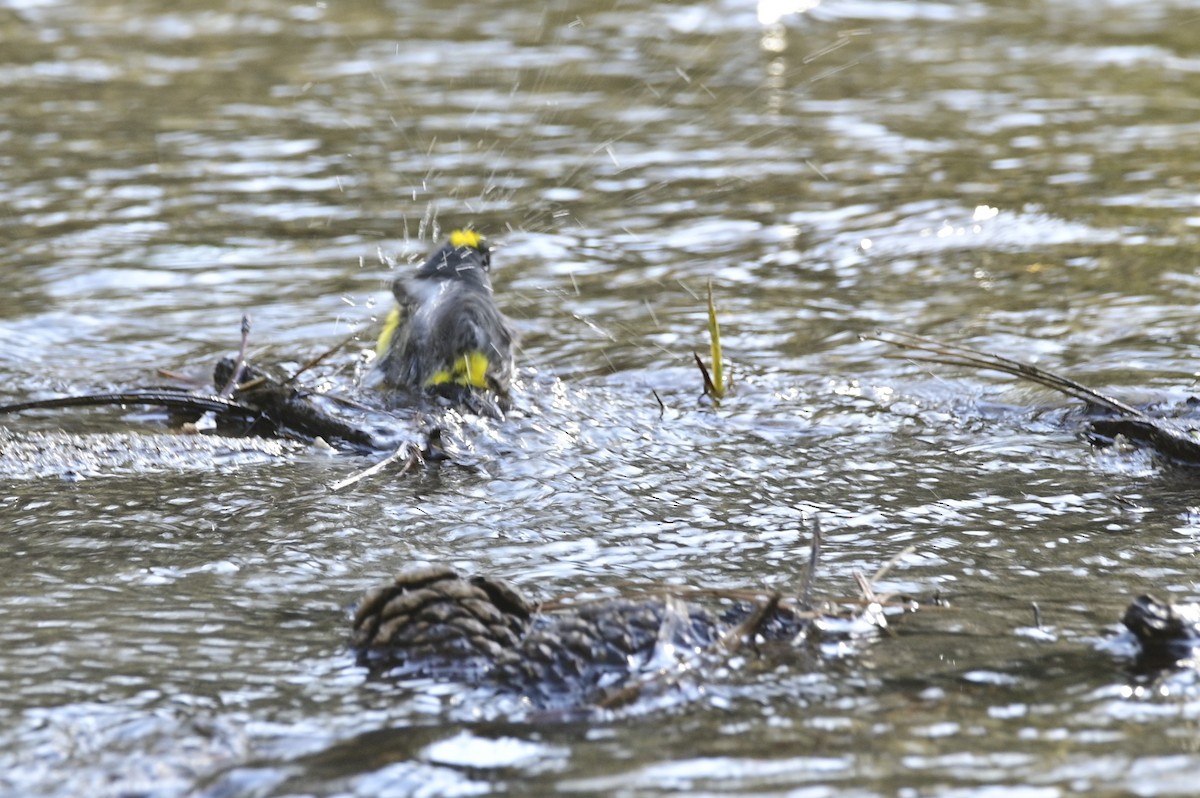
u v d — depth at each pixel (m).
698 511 9.08
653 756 5.71
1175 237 15.83
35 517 8.80
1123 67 24.69
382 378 11.85
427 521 8.85
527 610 7.02
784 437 10.72
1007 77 24.08
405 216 16.88
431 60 24.95
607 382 12.07
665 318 13.77
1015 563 8.05
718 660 6.61
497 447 10.45
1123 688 6.31
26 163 18.75
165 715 6.08
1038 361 12.31
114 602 7.41
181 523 8.73
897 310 13.84
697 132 20.77
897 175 18.59
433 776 5.56
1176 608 6.88
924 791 5.41
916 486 9.56
